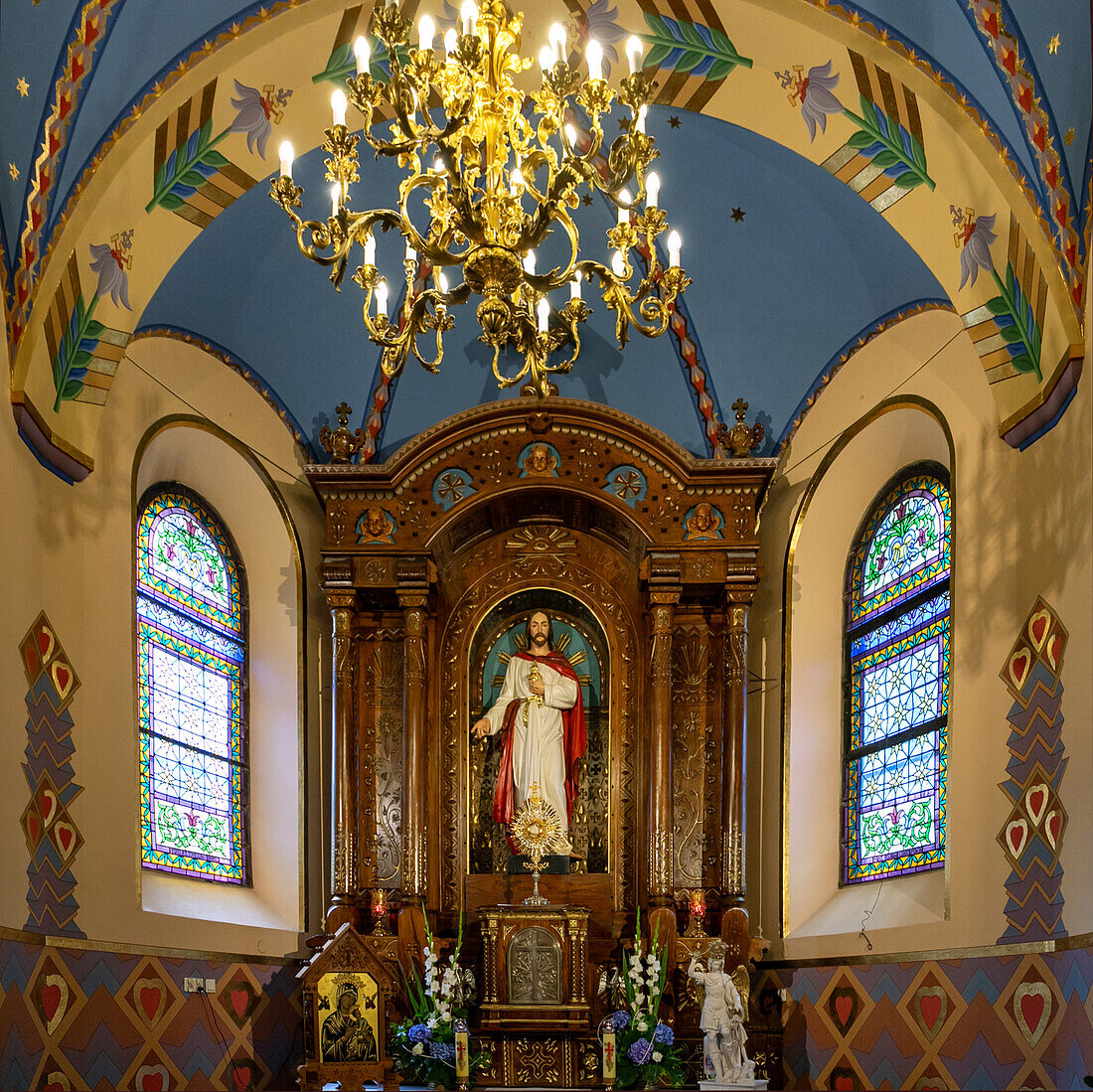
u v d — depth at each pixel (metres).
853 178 11.94
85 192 10.84
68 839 10.85
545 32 11.80
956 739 11.93
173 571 13.58
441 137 7.98
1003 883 11.01
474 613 14.62
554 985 12.94
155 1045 11.59
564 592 14.68
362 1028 11.95
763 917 13.79
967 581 12.04
